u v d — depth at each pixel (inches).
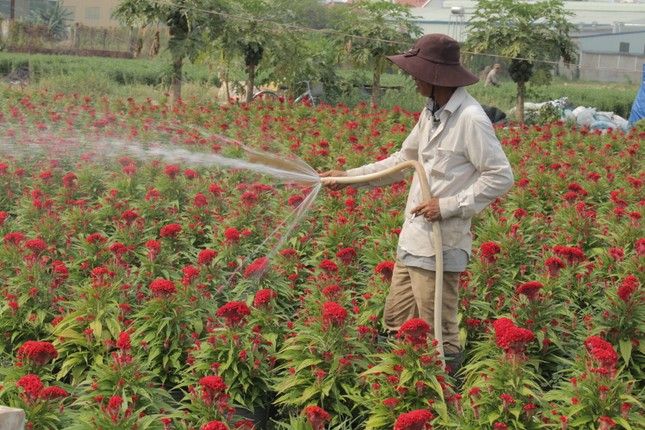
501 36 839.7
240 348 207.5
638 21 1733.5
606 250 297.7
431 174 208.2
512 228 283.1
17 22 1892.2
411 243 210.7
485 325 238.4
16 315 233.5
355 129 538.6
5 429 139.9
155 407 187.6
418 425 161.0
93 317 226.1
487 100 1181.7
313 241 299.9
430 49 203.8
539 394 203.5
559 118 812.6
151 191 329.1
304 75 864.9
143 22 681.6
